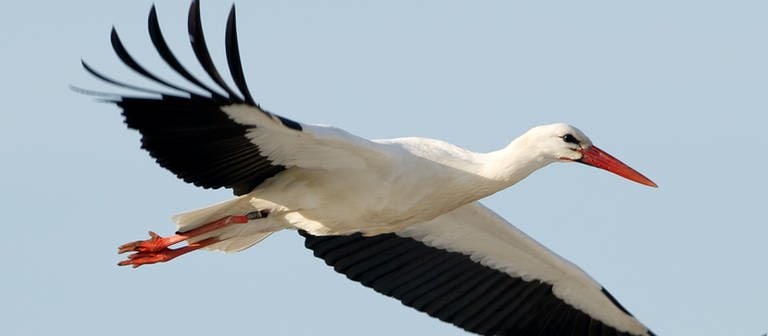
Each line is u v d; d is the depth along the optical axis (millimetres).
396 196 15492
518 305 17531
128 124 13969
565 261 17219
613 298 17219
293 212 15641
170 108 13891
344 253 17516
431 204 15820
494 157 16031
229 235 15789
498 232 17266
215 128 14141
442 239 17547
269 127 14156
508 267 17547
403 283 17656
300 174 15273
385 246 17609
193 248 15867
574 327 17406
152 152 14273
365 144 14930
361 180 15297
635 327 17219
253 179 15156
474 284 17625
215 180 14898
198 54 13148
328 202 15484
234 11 13047
